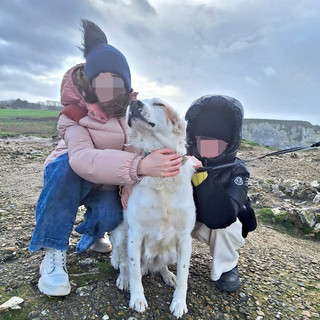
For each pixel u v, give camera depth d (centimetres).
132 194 96
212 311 95
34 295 98
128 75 104
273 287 110
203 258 128
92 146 98
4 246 128
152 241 98
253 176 317
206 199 98
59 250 101
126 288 101
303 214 182
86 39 108
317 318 96
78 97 103
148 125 92
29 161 357
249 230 114
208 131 103
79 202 103
